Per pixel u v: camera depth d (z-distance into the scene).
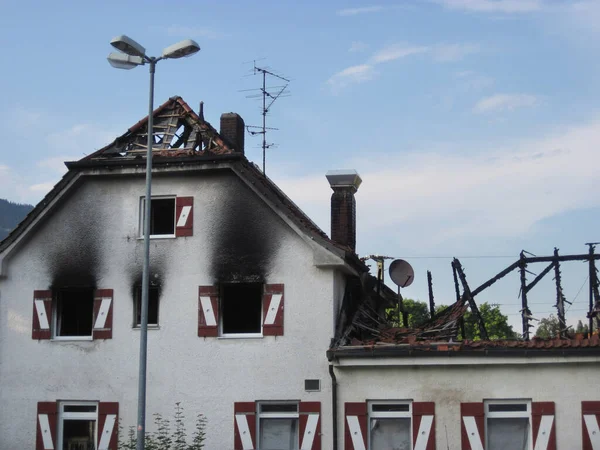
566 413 19.20
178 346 21.56
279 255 21.36
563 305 22.50
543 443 19.17
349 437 20.12
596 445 18.94
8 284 22.88
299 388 20.69
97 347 22.06
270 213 21.61
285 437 20.91
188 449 20.12
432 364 19.77
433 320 22.48
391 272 23.67
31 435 22.06
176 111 24.05
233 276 21.53
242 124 26.28
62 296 22.94
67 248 22.66
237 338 21.27
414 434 19.78
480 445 19.42
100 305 22.20
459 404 19.67
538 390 19.39
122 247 22.36
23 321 22.62
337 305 21.42
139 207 22.45
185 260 21.89
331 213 24.38
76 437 22.09
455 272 23.62
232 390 21.06
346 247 22.97
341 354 20.16
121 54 17.64
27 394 22.27
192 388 21.28
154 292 22.28
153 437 21.11
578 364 19.28
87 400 21.95
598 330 22.22
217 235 21.81
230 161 21.72
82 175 22.53
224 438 20.91
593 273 22.41
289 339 20.95
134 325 22.02
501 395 19.52
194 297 21.69
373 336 22.28
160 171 22.06
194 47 17.38
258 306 21.84
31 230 22.73
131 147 23.67
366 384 20.25
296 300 21.08
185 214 22.05
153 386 21.52
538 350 19.17
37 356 22.38
